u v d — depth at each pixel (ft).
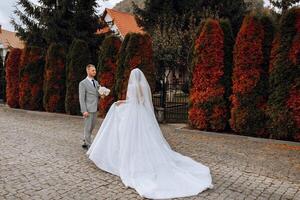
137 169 16.93
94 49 62.13
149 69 37.55
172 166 17.79
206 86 32.30
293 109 27.35
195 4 61.82
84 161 20.86
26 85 50.34
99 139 19.47
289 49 27.55
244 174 18.72
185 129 33.35
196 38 33.14
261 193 15.79
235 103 30.45
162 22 61.31
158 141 18.74
